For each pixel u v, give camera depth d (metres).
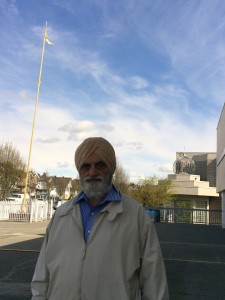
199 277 8.53
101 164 2.38
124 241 2.29
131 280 2.29
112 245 2.26
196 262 10.62
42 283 2.45
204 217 35.38
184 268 9.64
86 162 2.38
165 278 2.40
